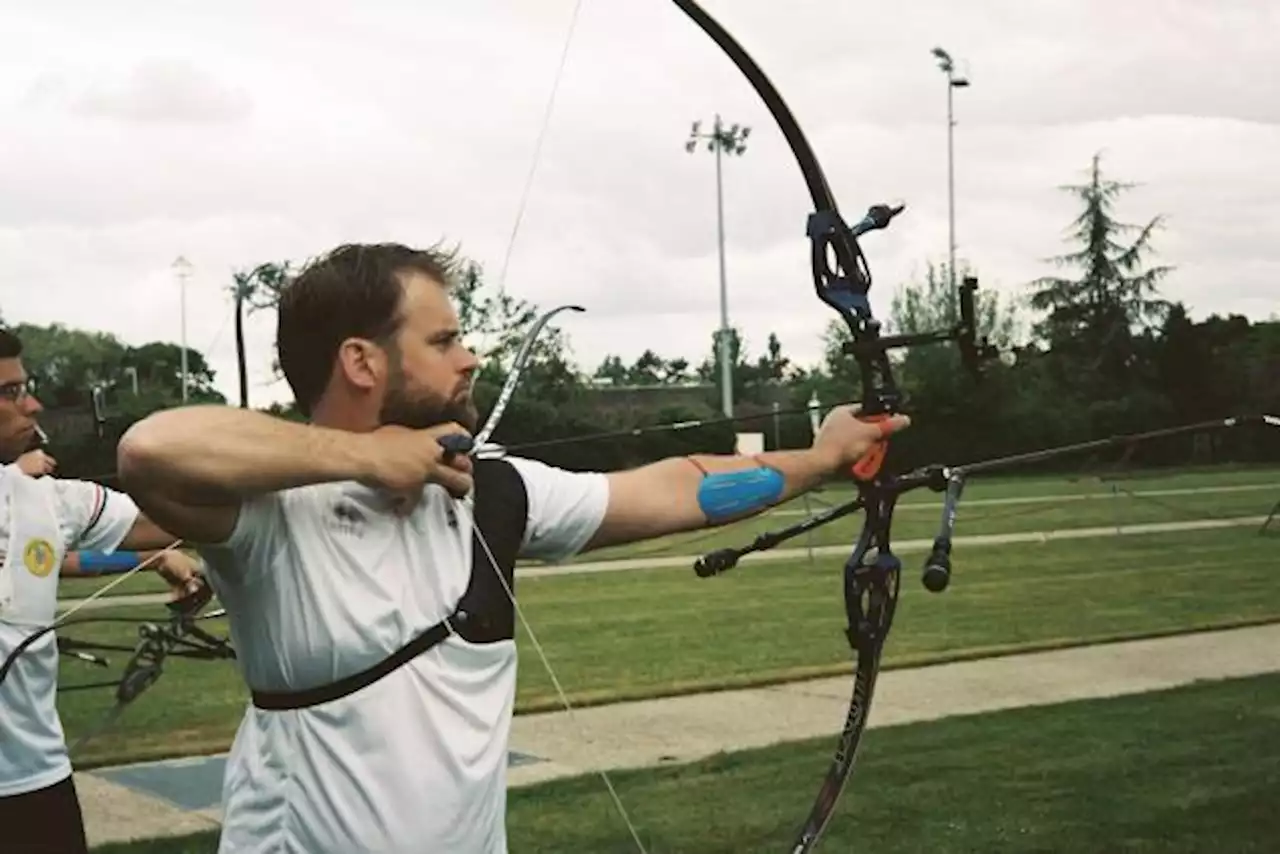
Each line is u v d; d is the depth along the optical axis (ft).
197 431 5.97
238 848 6.81
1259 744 23.75
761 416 11.19
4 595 11.52
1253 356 169.37
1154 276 198.18
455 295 7.14
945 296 176.04
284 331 6.95
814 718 26.91
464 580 6.82
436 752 6.59
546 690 30.42
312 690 6.57
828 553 63.72
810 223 8.79
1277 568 54.39
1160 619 40.78
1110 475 84.84
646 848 18.16
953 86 191.21
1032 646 35.60
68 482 12.37
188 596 14.08
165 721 27.43
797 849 8.83
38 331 138.41
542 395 88.38
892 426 8.54
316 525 6.53
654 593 49.73
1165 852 17.74
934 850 17.89
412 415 6.87
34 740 11.67
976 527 76.38
